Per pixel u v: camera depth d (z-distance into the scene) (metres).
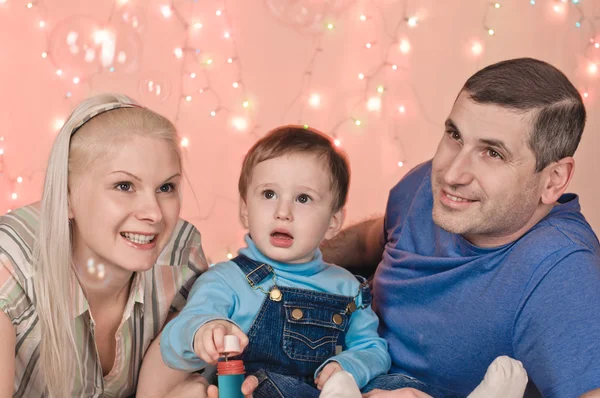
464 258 1.23
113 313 1.25
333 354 1.32
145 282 1.28
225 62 2.75
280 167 1.32
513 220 1.17
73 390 1.23
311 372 1.30
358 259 1.71
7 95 2.62
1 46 2.60
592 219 2.77
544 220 1.20
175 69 2.71
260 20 2.76
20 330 1.18
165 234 1.18
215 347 1.06
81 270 1.20
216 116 2.77
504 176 1.14
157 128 1.17
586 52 2.77
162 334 1.20
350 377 1.05
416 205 1.40
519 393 1.03
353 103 2.81
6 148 2.63
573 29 2.76
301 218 1.32
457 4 2.77
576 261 1.09
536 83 1.14
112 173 1.12
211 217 2.79
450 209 1.18
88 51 2.62
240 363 1.00
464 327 1.21
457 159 1.17
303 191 1.32
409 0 2.78
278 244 1.32
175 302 1.34
